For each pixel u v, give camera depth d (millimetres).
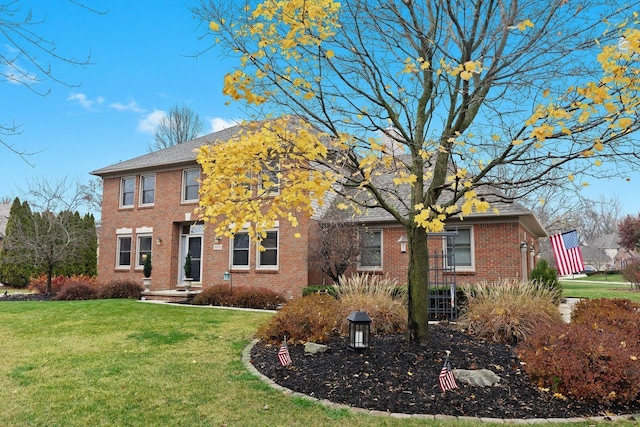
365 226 16203
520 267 14648
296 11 4746
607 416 4535
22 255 21688
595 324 6324
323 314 8016
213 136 21031
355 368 5805
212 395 5160
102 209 21188
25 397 5137
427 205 6184
